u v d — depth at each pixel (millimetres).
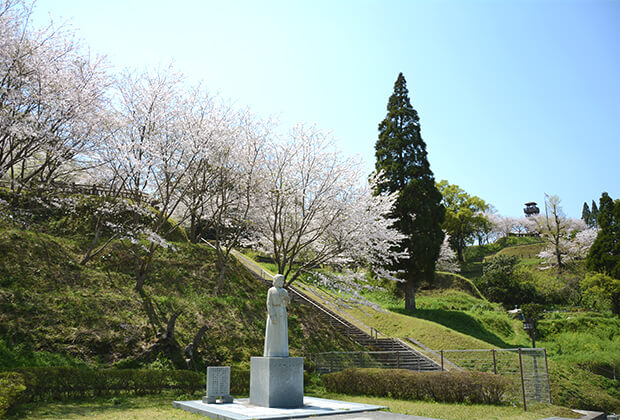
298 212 26125
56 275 20547
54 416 9953
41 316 17266
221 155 24953
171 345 18734
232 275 28969
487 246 84062
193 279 26234
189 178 25469
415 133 38875
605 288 39312
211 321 22672
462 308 39125
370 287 26672
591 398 21578
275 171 25234
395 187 37531
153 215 28094
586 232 59125
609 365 28016
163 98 23688
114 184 23422
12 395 10023
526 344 32312
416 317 34031
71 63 20484
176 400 13594
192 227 32156
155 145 22438
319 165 24906
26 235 22234
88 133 20188
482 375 15133
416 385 16250
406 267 35531
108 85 21766
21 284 18812
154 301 22016
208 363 19688
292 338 25172
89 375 13320
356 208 25188
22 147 19906
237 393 16641
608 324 35469
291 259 24984
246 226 28469
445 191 72000
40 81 18562
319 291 35531
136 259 22719
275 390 11734
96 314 18844
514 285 45438
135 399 13312
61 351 16141
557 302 46375
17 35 18141
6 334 15484
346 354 24062
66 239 24234
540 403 14852
